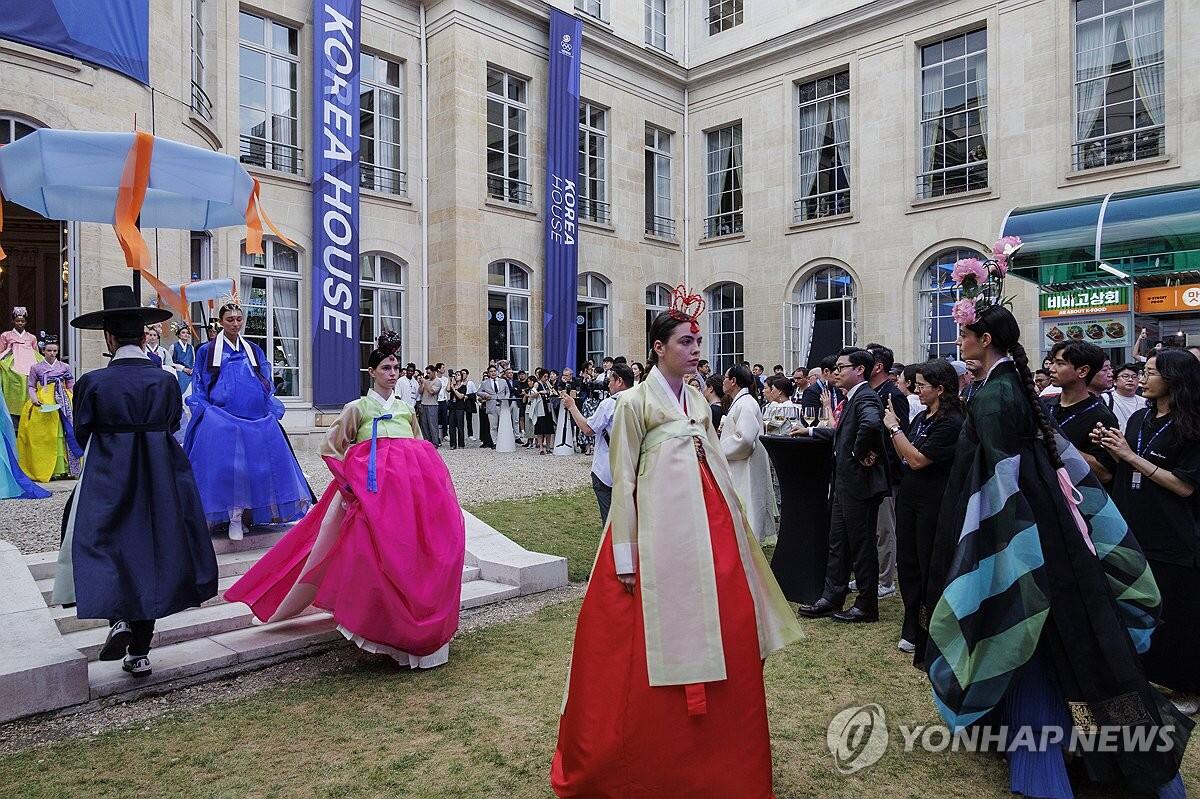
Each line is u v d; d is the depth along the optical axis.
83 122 9.63
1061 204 11.55
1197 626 3.59
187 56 11.60
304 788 3.01
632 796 2.59
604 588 2.81
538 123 18.27
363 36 16.19
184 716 3.73
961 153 16.91
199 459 5.56
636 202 20.45
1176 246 10.39
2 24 8.78
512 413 16.44
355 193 15.38
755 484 6.72
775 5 19.67
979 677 2.84
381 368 4.62
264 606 4.63
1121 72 14.95
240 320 5.91
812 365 15.84
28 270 15.65
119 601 3.70
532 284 18.06
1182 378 3.65
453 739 3.45
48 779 3.10
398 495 4.35
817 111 19.25
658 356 2.98
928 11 17.05
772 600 2.95
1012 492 2.91
